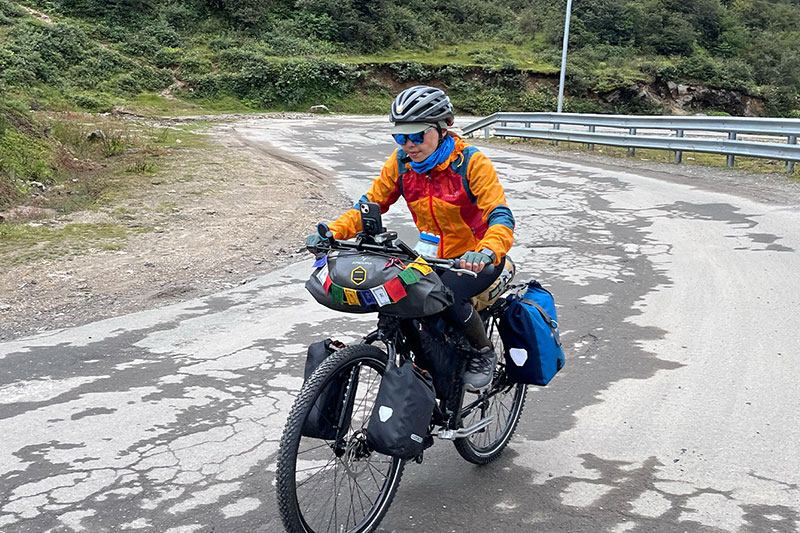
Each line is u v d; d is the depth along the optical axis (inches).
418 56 1924.2
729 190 527.2
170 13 1747.0
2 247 363.9
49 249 362.9
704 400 189.5
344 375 126.8
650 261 339.0
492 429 163.3
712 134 1009.5
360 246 127.2
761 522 134.6
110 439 172.2
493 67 1860.2
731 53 2251.5
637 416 181.5
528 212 467.2
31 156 549.3
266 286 310.5
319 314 270.7
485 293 148.2
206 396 197.0
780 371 207.2
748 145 605.9
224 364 220.8
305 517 132.0
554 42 2106.3
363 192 557.0
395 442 121.3
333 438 125.1
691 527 133.4
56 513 141.0
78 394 199.3
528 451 165.5
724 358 218.4
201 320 264.7
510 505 142.9
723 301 274.7
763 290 286.7
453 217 139.2
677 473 153.4
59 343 241.1
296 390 201.0
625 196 519.5
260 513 140.7
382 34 1930.4
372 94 1744.6
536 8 2260.1
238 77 1601.9
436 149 134.0
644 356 221.9
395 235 124.6
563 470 156.3
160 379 209.5
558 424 178.7
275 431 175.8
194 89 1555.1
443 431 141.9
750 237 378.6
